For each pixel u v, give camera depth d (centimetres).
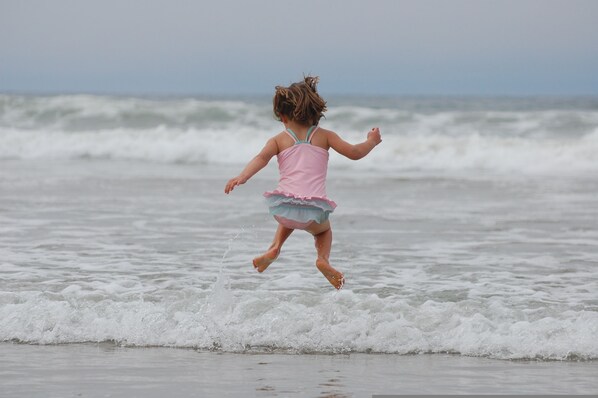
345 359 1155
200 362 1131
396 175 3994
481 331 1230
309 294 1460
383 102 11575
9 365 1108
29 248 1970
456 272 1725
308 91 1255
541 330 1223
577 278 1677
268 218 2491
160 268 1745
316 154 1252
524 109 9750
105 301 1371
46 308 1323
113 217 2491
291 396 977
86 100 6234
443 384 1030
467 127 5891
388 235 2206
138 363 1123
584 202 2939
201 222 2406
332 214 2595
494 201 2970
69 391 988
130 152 4938
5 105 6106
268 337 1228
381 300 1348
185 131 5362
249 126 5959
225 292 1402
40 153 5000
